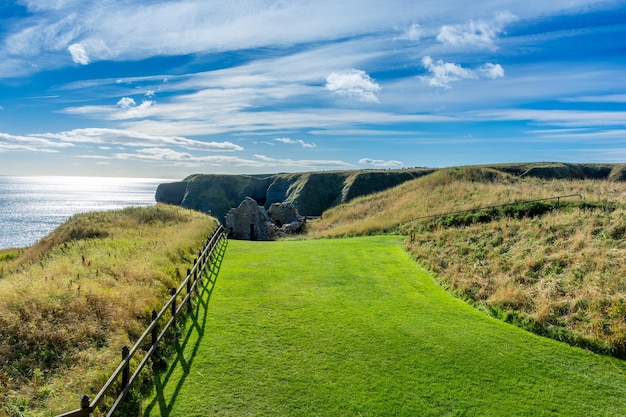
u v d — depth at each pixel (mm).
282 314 11047
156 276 12234
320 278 14719
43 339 7879
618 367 8531
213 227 26438
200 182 107125
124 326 8906
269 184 114250
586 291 11180
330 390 7418
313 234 31734
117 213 24953
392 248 19938
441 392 7461
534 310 11078
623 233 14000
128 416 6625
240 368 8125
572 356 8961
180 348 8961
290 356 8648
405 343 9367
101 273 11695
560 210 18500
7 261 20812
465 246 16844
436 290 13445
